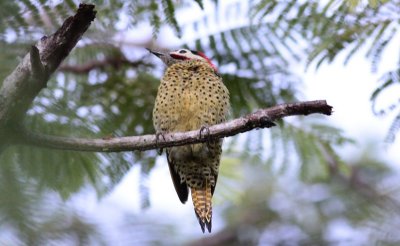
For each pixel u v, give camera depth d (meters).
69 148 8.67
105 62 13.72
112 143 9.11
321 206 16.11
